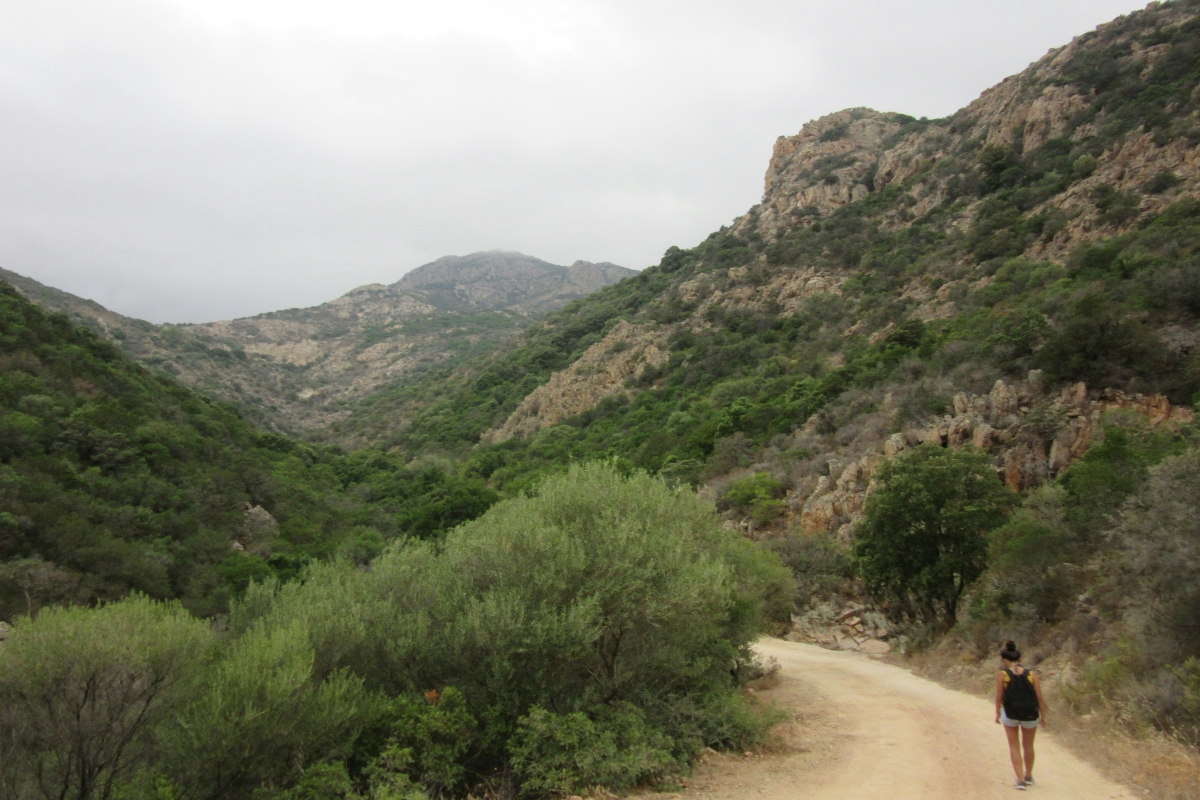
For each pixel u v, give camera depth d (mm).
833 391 44438
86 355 48062
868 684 17266
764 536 33219
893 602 26406
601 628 9570
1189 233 35781
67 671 7180
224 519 38375
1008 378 29828
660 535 10859
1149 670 10430
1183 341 25625
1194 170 49156
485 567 10508
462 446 85688
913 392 34000
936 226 75625
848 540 29219
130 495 34188
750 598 16375
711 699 11477
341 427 115188
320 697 8219
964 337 38719
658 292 107062
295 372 182875
